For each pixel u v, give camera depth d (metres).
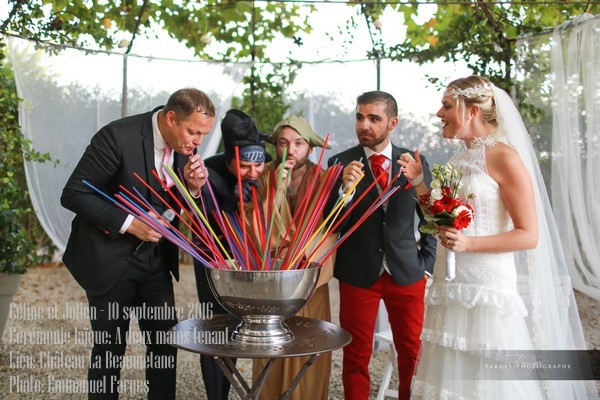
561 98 3.42
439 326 2.29
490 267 2.19
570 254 3.36
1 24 3.61
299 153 2.69
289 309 2.03
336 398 3.40
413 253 2.83
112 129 2.51
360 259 2.80
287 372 2.80
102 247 2.51
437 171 2.19
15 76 3.81
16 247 4.00
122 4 3.99
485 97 2.27
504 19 3.79
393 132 4.19
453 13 3.97
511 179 2.18
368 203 2.78
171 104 2.39
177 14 4.30
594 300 3.90
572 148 3.38
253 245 2.22
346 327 2.82
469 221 2.09
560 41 3.43
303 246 2.17
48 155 3.95
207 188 2.67
